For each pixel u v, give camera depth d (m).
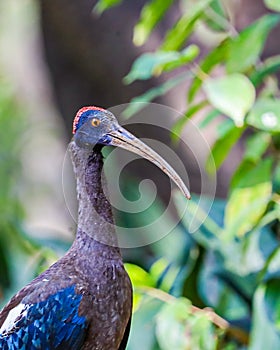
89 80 12.59
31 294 8.38
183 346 9.39
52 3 12.24
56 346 8.26
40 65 15.31
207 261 10.73
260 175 9.39
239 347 10.43
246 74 10.02
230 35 9.77
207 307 10.46
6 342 8.36
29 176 20.48
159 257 11.59
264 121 8.67
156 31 12.26
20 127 20.59
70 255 8.50
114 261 8.38
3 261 12.21
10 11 19.59
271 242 10.39
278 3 9.11
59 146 18.52
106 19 12.23
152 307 9.90
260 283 9.62
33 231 12.54
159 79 12.10
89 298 8.24
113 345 8.39
